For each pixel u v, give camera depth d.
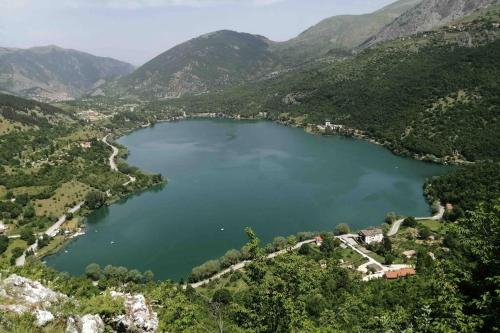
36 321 29.30
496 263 32.53
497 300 29.50
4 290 30.84
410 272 111.06
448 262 34.56
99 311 36.03
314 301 76.69
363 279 111.75
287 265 37.00
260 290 35.97
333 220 166.38
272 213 174.75
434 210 169.62
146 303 41.56
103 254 147.62
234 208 182.38
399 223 159.00
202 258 140.38
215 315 53.62
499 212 34.06
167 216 178.38
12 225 170.50
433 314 30.97
